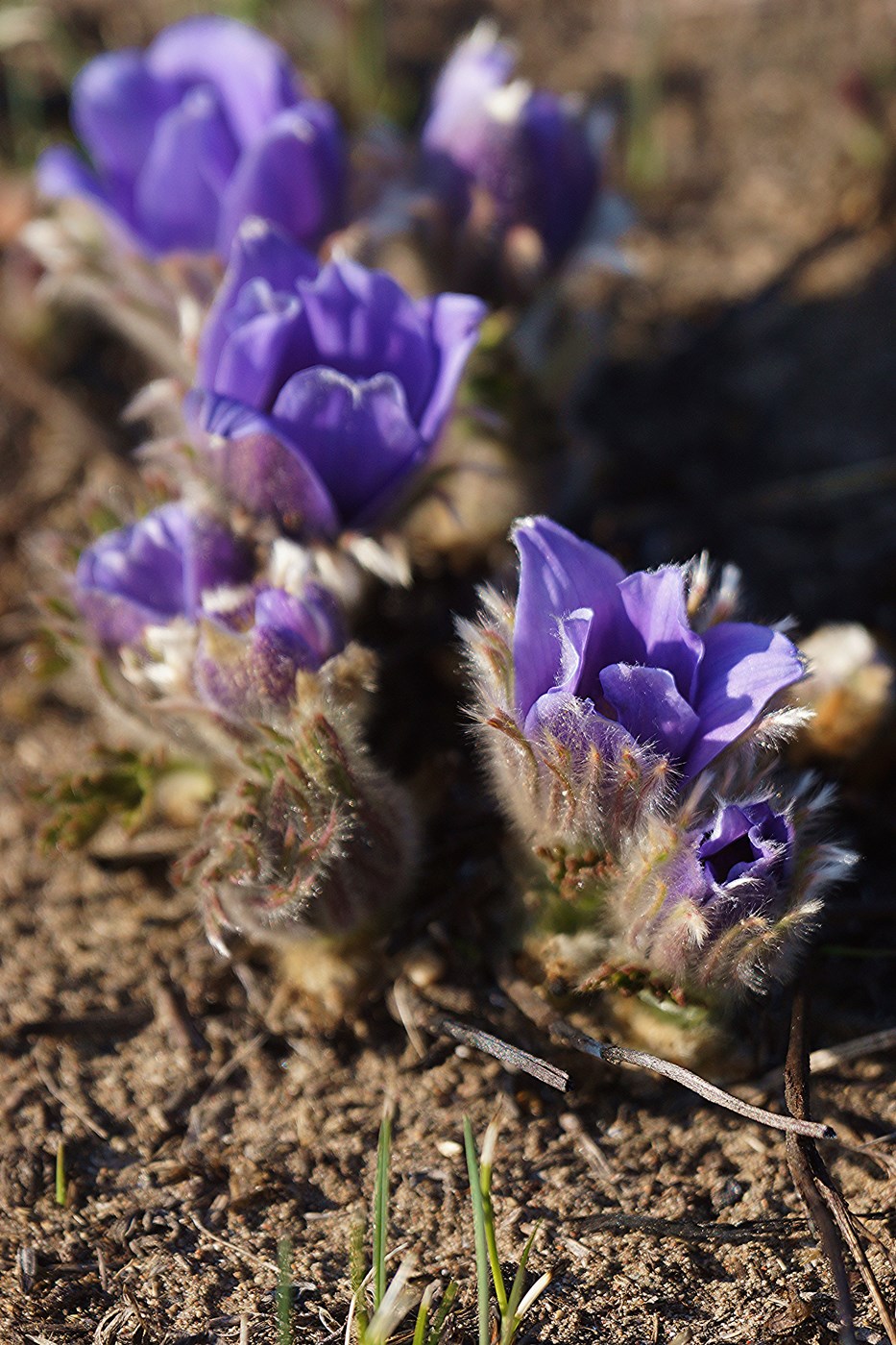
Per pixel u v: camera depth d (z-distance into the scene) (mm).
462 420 506
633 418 567
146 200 506
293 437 470
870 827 500
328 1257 458
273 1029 481
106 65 513
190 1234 462
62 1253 460
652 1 657
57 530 549
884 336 570
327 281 472
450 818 496
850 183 596
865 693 490
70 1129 473
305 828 455
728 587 452
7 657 534
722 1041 464
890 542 541
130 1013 485
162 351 534
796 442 558
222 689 460
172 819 502
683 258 592
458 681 515
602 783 440
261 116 512
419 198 512
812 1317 449
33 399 571
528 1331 449
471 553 529
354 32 616
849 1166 463
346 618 483
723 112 616
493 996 479
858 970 484
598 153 519
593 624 440
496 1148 467
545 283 522
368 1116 472
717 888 434
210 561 468
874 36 626
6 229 578
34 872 503
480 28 558
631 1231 459
